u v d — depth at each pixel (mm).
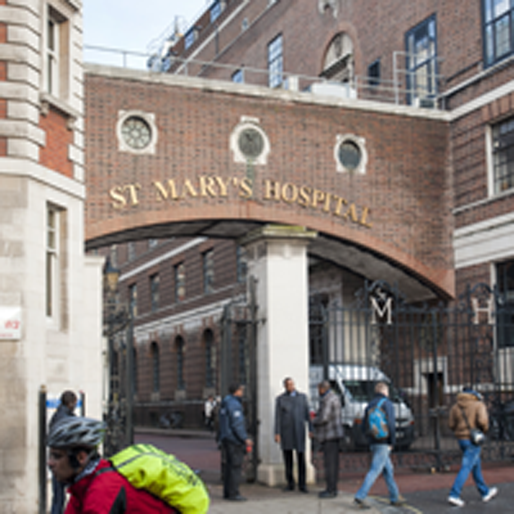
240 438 11891
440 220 19484
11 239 11477
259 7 35188
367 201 18375
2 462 10891
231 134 16844
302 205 17406
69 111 12984
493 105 18766
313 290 25750
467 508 10633
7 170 11594
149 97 16172
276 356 14234
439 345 20297
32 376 11359
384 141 18859
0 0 11945
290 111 17578
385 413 10734
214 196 16469
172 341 36656
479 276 18859
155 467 3430
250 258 15125
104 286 16078
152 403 38594
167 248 37656
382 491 12367
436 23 21453
